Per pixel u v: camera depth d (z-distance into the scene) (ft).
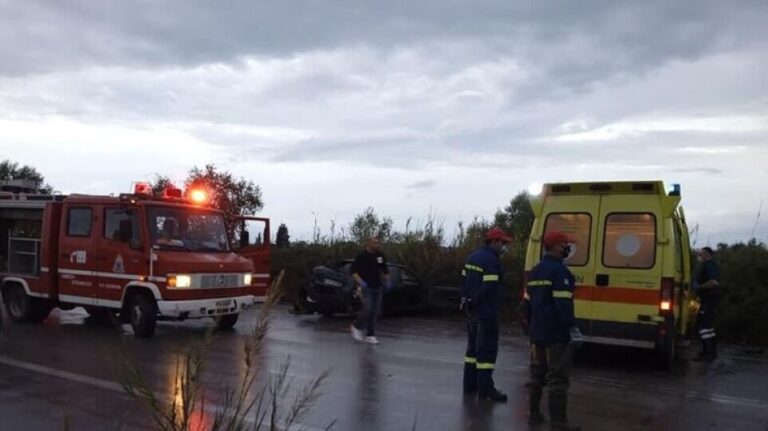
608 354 40.88
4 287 48.32
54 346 38.34
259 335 11.99
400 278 59.21
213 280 43.01
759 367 38.65
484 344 28.17
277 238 79.20
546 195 37.47
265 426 22.81
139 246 41.73
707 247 41.55
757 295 47.39
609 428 24.80
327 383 30.48
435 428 23.85
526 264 37.04
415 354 39.22
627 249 35.32
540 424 24.62
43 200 47.14
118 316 44.62
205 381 29.43
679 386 32.55
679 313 36.91
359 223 78.84
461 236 67.87
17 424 23.06
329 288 56.65
